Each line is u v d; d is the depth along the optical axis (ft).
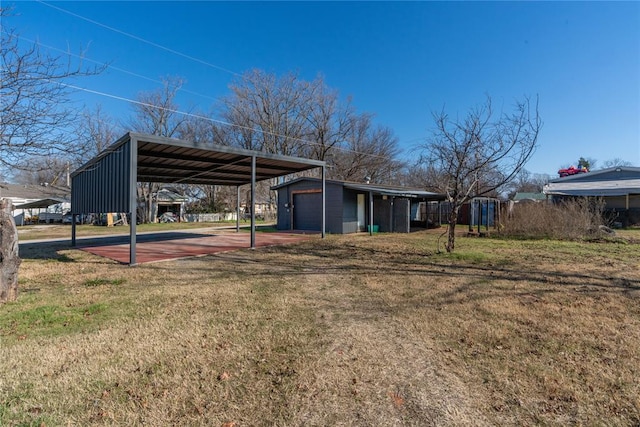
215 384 7.59
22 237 48.03
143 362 8.68
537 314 12.20
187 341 9.99
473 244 33.37
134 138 22.36
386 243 34.86
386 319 11.88
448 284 16.85
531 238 38.17
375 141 104.37
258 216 110.22
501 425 6.12
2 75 19.07
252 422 6.26
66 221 94.27
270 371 8.18
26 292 15.72
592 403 6.77
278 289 16.21
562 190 63.57
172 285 17.10
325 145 99.25
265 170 41.55
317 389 7.36
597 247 30.63
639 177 64.54
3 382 7.66
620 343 9.67
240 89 94.38
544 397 7.00
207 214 109.29
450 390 7.29
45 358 8.89
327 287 16.56
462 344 9.71
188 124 93.30
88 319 11.92
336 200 48.03
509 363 8.51
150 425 6.18
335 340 10.05
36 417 6.40
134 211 22.67
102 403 6.87
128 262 24.07
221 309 13.08
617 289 15.66
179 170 38.55
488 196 46.65
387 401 6.89
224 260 24.93
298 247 32.14
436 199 58.59
